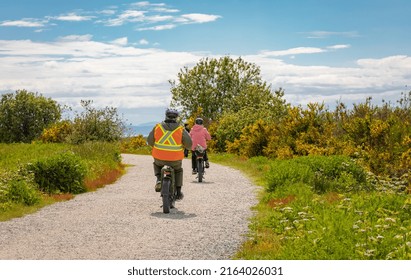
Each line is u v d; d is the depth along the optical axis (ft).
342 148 82.53
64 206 56.24
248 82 266.57
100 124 169.58
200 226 44.04
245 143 129.18
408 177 62.54
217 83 266.16
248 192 65.72
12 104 360.69
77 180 68.08
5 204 52.65
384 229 34.55
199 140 80.84
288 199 53.06
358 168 65.21
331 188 59.52
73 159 69.87
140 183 79.20
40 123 363.76
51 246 37.24
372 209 42.86
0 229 43.29
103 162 94.89
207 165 81.46
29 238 39.86
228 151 139.13
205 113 262.26
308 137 94.43
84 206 56.03
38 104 364.58
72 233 41.57
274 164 69.72
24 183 58.59
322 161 67.31
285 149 94.94
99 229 43.11
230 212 51.03
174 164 51.85
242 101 229.04
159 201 59.36
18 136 363.97
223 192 65.87
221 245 37.22
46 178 66.54
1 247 36.99
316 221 38.52
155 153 51.72
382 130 76.74
